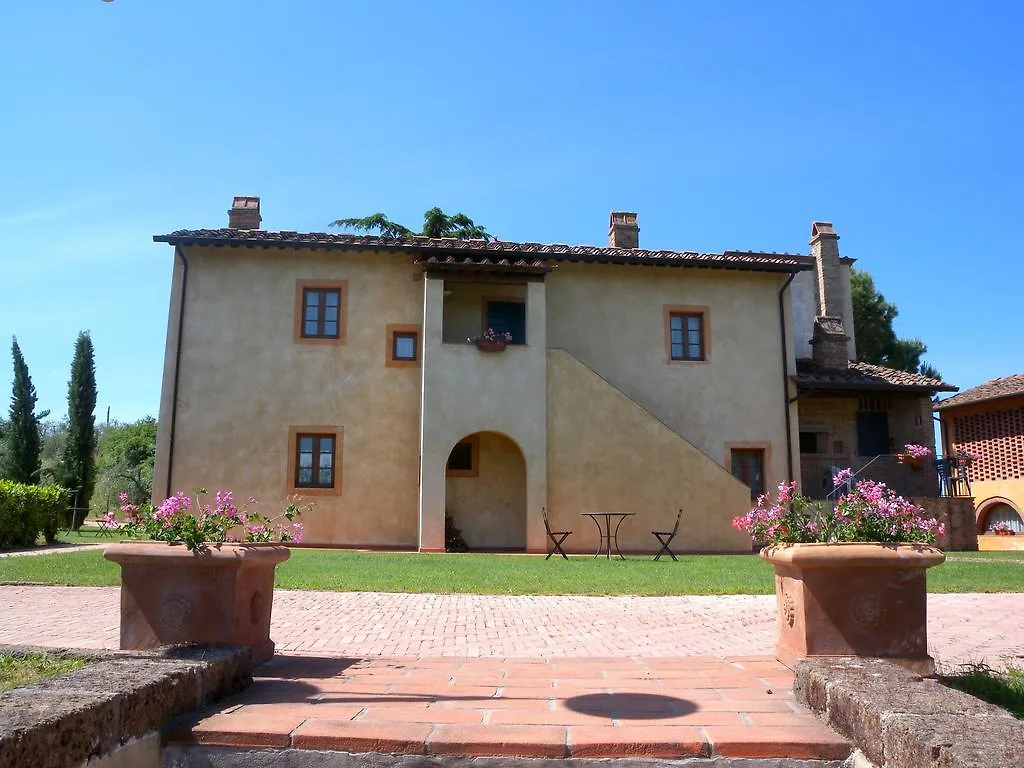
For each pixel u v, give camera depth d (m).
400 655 5.82
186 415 18.36
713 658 5.40
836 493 20.39
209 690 4.00
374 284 19.20
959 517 20.47
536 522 17.84
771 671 4.87
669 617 7.87
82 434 29.89
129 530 4.68
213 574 4.66
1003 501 26.28
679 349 20.45
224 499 4.96
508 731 3.53
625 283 20.41
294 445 18.48
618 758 3.34
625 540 18.25
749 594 9.56
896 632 4.49
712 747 3.36
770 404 20.45
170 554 4.56
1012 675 4.88
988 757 2.54
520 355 18.48
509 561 14.38
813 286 25.09
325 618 7.68
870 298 39.41
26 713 2.87
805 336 24.67
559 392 18.61
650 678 4.73
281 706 3.97
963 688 4.49
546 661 5.35
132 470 41.53
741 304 20.77
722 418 20.22
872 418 22.53
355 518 18.36
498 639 6.66
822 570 4.54
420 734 3.48
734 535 18.50
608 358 20.06
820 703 3.76
